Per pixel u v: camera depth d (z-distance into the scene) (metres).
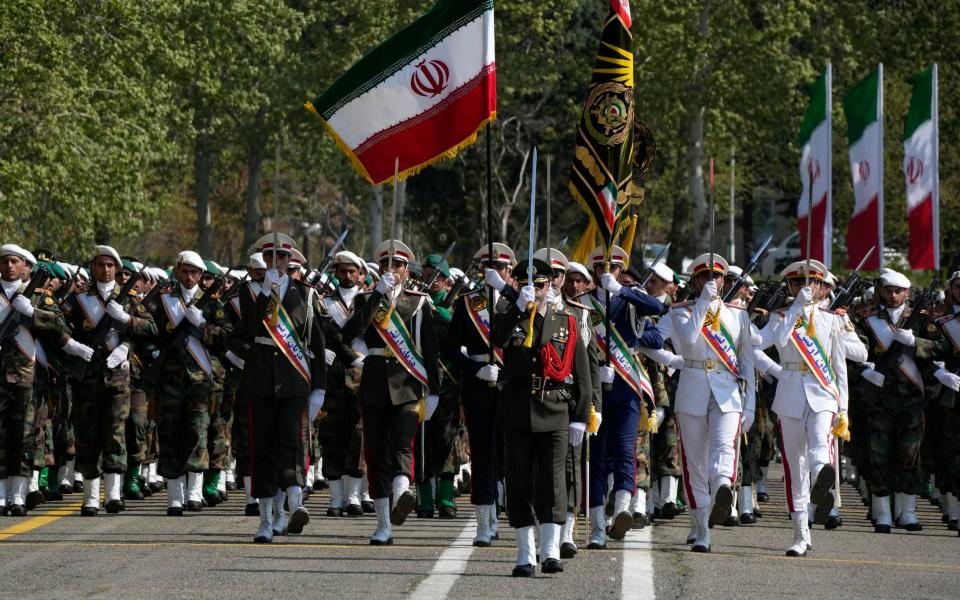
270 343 36.06
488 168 34.12
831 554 36.47
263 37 138.12
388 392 35.84
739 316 37.06
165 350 43.75
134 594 28.16
